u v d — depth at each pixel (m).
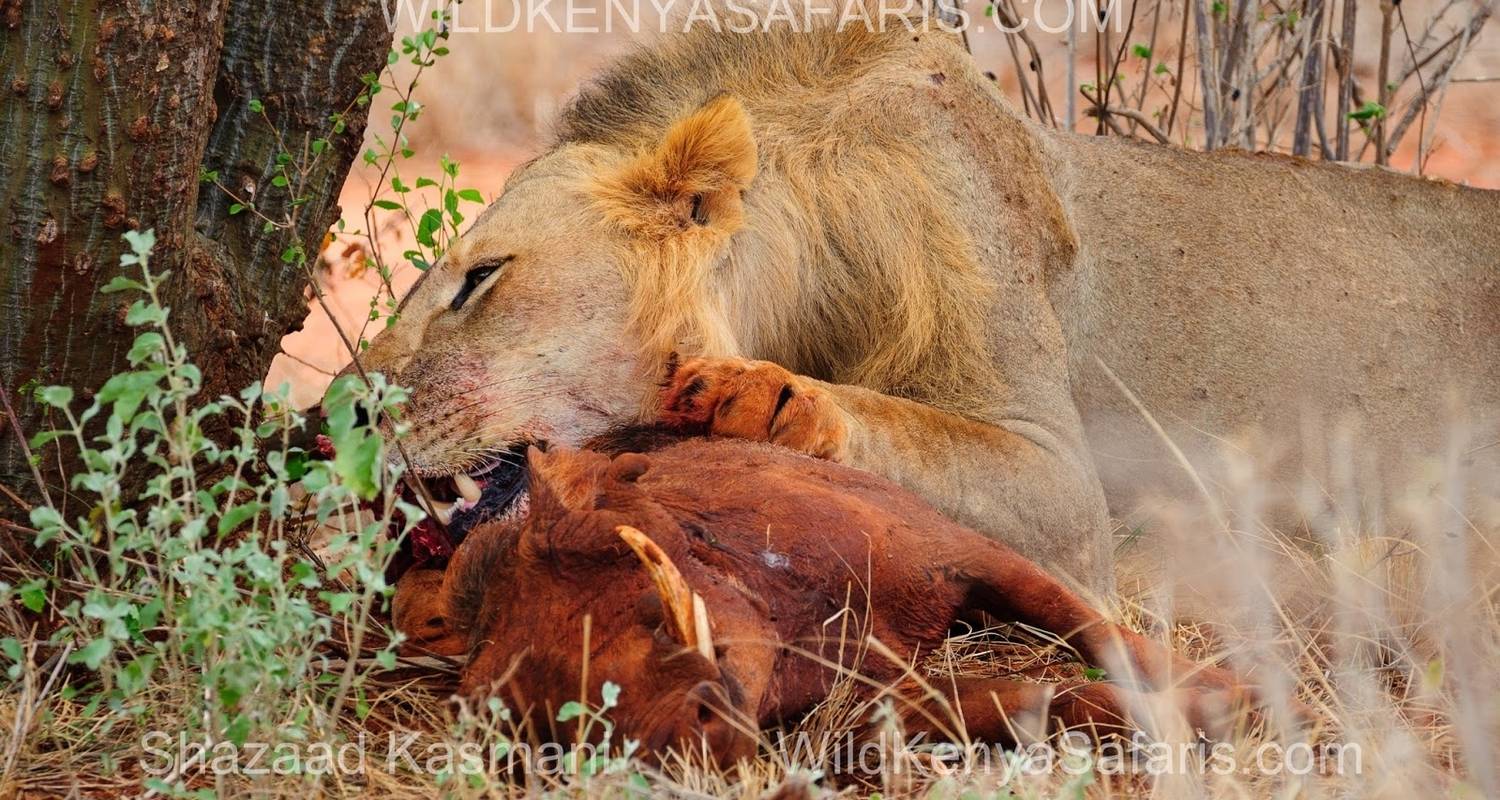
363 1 8.09
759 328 8.30
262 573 5.55
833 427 7.00
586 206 7.98
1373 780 5.79
